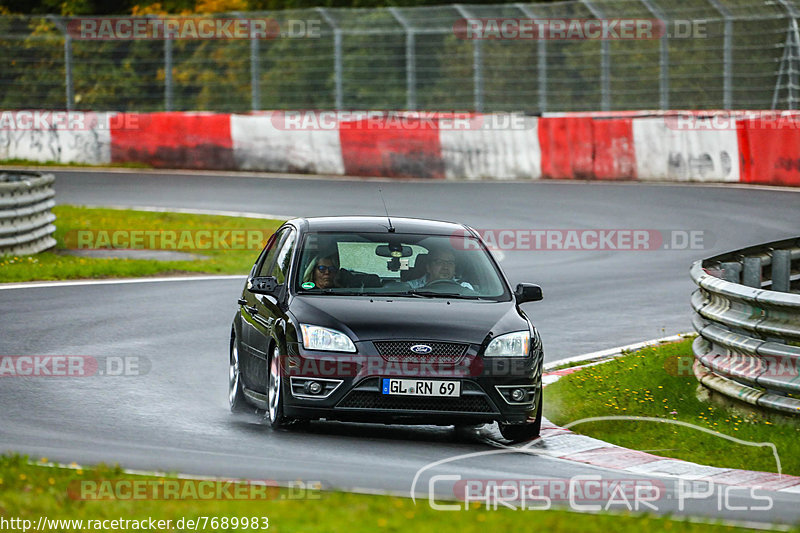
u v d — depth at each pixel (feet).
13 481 71.20
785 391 102.68
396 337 96.32
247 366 109.19
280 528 61.16
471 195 302.86
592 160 328.70
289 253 109.09
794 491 83.61
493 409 96.68
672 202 282.97
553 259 225.35
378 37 463.83
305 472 80.12
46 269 200.64
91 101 481.46
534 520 64.80
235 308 170.19
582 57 419.95
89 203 301.02
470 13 372.79
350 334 96.32
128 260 216.33
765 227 248.93
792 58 328.08
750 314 107.86
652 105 393.70
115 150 376.07
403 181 337.93
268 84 474.90
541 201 290.56
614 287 194.49
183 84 481.05
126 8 528.22
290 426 102.27
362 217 115.55
